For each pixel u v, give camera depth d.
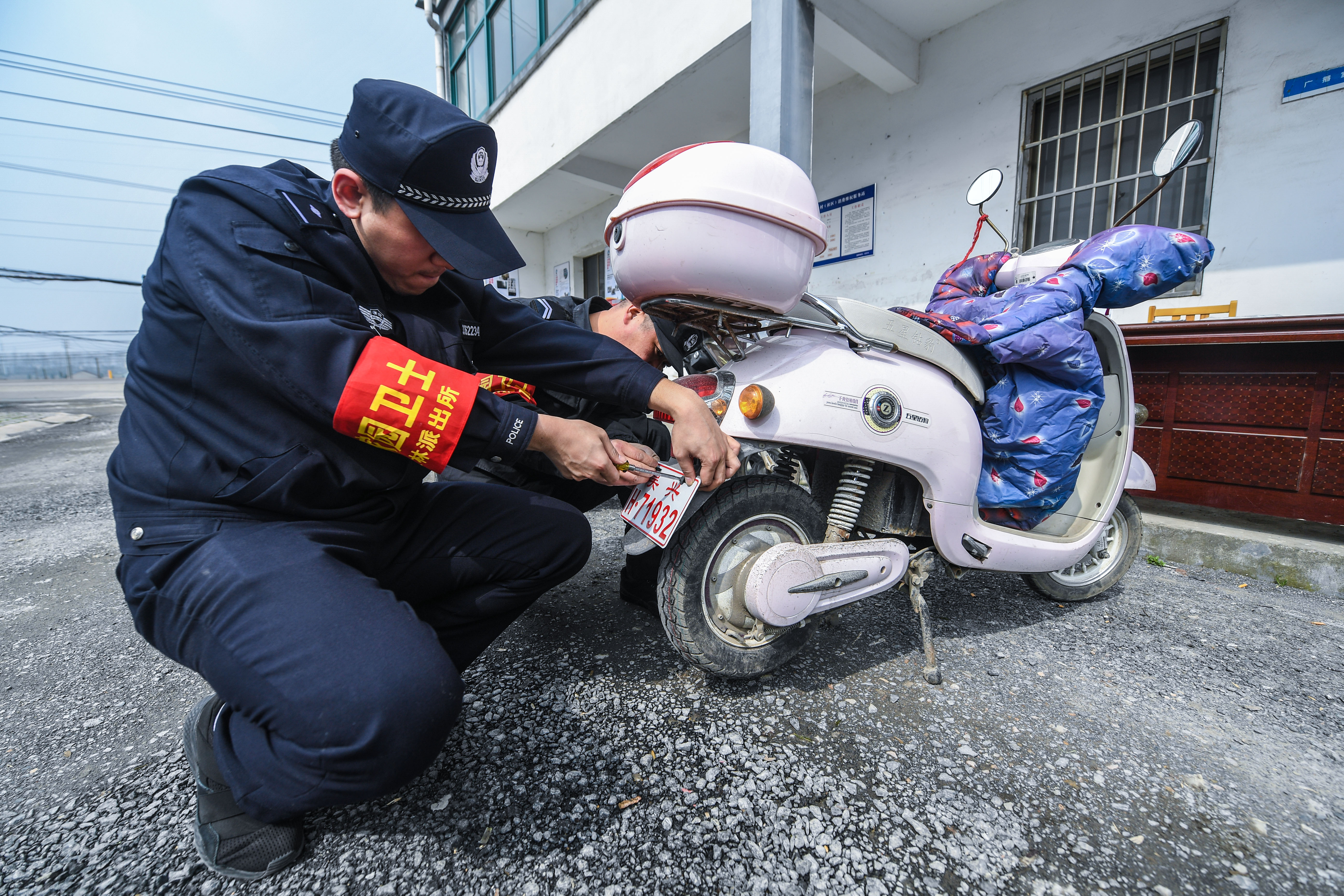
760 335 1.42
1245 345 2.65
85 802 1.12
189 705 1.48
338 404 0.89
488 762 1.20
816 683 1.51
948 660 1.65
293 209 0.94
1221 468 2.74
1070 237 3.83
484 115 8.53
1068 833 1.04
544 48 6.26
